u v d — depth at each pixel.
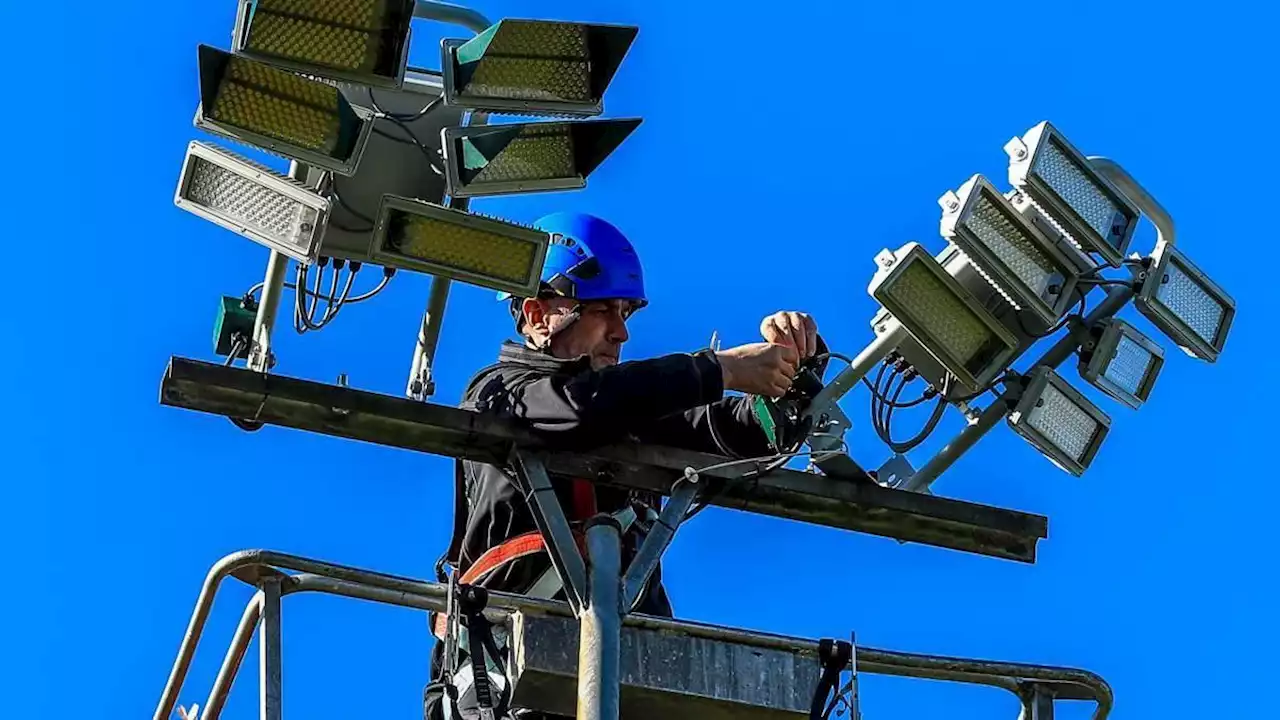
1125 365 10.38
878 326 9.73
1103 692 9.54
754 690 8.95
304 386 8.77
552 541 8.72
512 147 9.25
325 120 8.99
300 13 8.84
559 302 9.88
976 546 9.62
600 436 8.93
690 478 9.12
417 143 9.55
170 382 8.66
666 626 8.91
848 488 9.42
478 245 9.04
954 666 9.40
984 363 9.70
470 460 9.04
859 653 9.22
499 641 8.90
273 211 9.16
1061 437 10.23
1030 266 10.07
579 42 9.21
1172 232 10.40
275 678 8.66
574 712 8.77
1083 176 10.13
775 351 9.09
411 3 8.91
